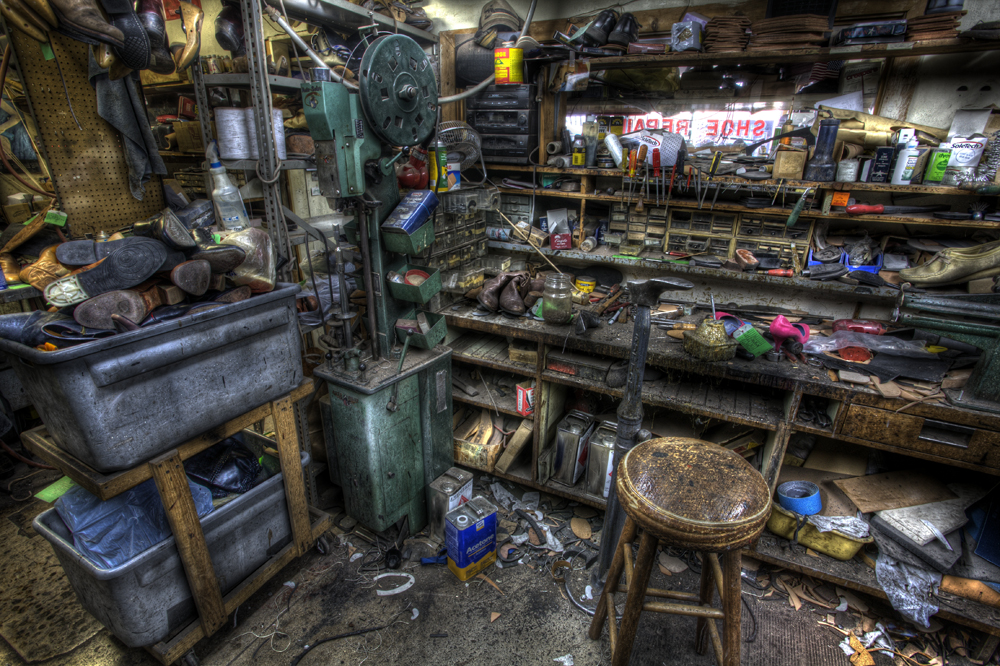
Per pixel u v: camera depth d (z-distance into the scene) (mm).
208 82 2088
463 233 2641
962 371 1933
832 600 2148
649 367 2387
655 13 2555
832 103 2361
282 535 2088
